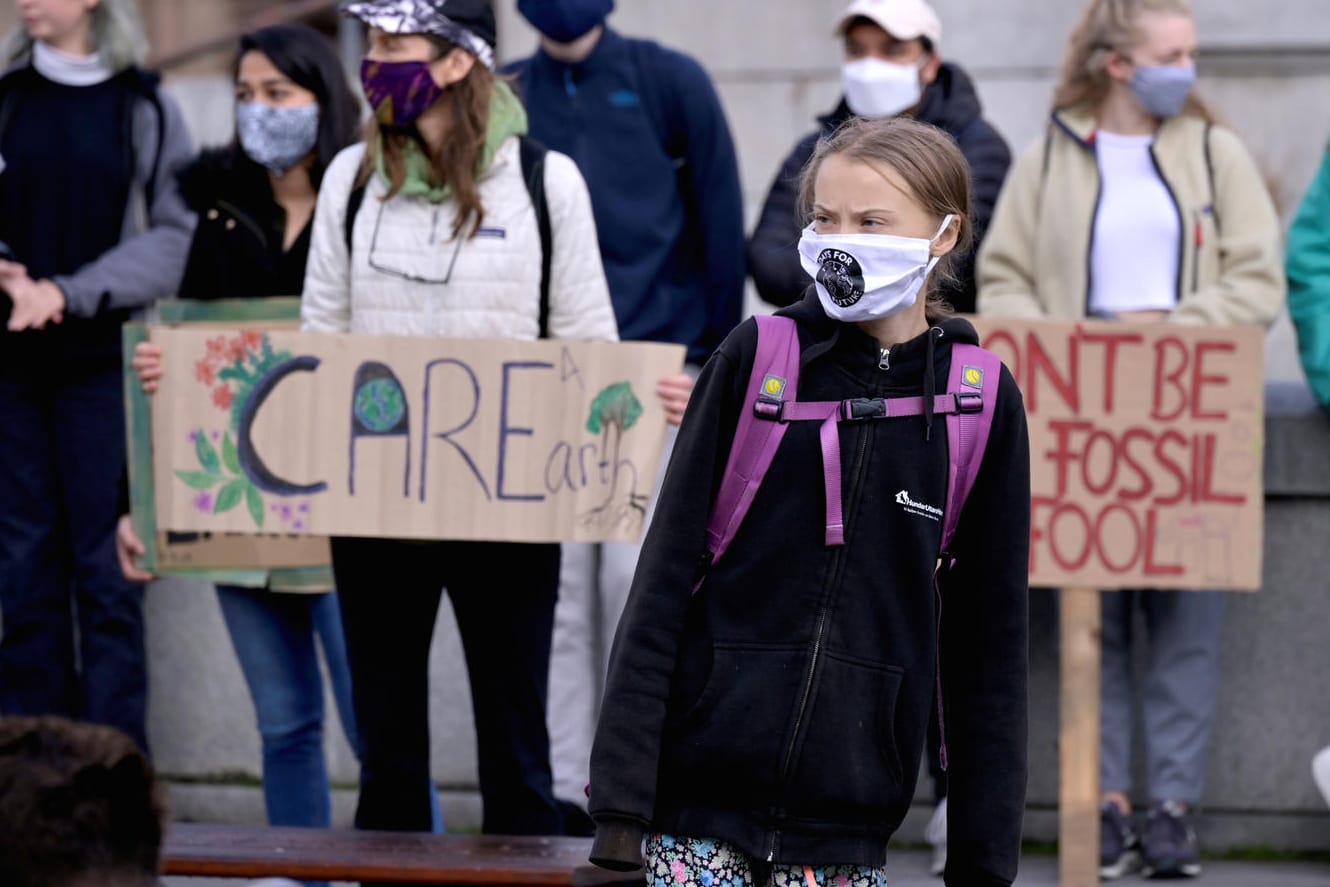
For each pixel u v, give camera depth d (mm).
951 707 7656
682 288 13945
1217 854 14648
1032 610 14695
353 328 11266
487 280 11016
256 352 11367
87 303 13672
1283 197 21000
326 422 11305
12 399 13898
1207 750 14617
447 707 14938
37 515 13969
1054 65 21406
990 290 14281
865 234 7352
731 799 7383
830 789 7293
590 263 11164
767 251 14062
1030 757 14711
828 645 7293
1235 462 13133
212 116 21500
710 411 7371
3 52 14953
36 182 14039
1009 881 7438
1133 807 14641
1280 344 19406
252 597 12430
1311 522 14602
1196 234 13797
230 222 12805
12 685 13992
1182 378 13141
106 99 14203
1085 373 13164
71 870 5109
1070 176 14062
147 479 11750
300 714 12555
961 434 7391
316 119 12703
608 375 11102
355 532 11242
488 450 11148
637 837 7195
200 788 15367
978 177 13914
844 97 14477
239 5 24828
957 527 7578
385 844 10508
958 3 21562
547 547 11328
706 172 13875
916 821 14680
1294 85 20953
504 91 11039
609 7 13711
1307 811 14648
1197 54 21109
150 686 15422
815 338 7449
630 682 7301
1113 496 13164
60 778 5184
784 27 22094
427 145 10938
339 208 11273
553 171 11086
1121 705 14086
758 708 7273
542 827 11172
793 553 7320
